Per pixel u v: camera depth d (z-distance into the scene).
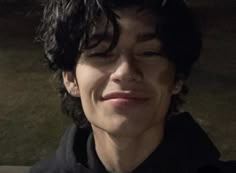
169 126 1.34
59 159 1.33
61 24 1.17
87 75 1.10
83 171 1.27
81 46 1.11
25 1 10.62
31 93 6.10
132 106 1.06
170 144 1.26
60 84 1.39
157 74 1.09
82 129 1.39
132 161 1.21
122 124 1.06
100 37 1.09
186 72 1.21
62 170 1.31
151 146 1.22
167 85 1.12
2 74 6.84
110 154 1.22
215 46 8.06
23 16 9.95
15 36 8.77
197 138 1.33
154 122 1.12
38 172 1.37
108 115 1.07
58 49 1.19
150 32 1.08
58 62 1.22
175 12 1.13
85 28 1.11
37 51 7.84
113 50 1.08
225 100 5.84
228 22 9.31
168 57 1.11
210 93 6.05
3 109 5.62
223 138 4.91
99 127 1.11
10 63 7.28
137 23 1.08
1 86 6.39
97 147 1.25
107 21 1.07
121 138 1.15
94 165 1.26
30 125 5.16
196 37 1.21
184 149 1.28
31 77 6.66
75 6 1.13
